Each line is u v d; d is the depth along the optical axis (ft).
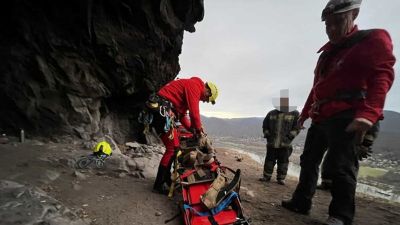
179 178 10.10
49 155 14.75
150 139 25.49
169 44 24.98
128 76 21.93
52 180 11.29
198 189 9.46
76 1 18.37
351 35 8.39
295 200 10.66
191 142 11.16
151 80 23.75
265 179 16.63
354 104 8.23
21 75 18.61
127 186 11.69
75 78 19.80
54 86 19.27
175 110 11.34
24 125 18.66
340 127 8.51
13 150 15.15
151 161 15.72
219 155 26.43
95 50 20.15
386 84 7.52
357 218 10.59
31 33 18.61
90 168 13.39
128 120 24.73
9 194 8.25
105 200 9.92
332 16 8.39
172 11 23.90
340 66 8.42
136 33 21.36
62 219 7.66
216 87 11.68
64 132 19.33
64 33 19.11
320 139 9.89
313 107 9.53
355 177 8.71
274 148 16.30
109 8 19.76
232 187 9.11
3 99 18.40
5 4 18.22
